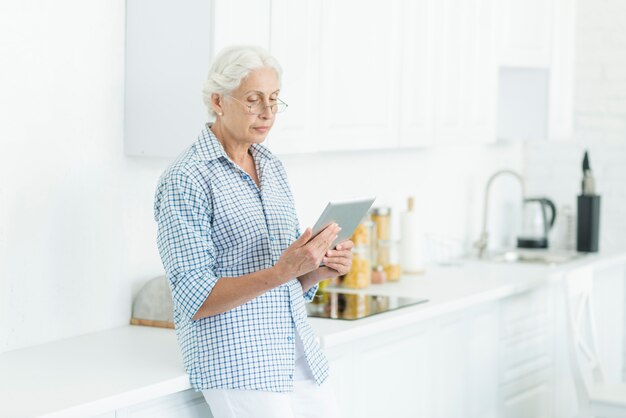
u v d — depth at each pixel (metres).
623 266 6.00
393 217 5.25
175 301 2.97
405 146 4.59
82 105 3.54
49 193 3.44
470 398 4.64
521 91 5.74
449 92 4.89
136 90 3.66
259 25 3.68
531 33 5.50
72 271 3.55
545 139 5.86
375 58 4.34
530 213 6.01
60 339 3.52
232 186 3.05
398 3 4.46
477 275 5.06
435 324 4.34
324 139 4.07
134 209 3.79
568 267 5.34
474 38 5.05
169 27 3.58
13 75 3.29
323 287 4.41
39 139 3.39
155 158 3.86
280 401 3.04
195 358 3.02
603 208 6.14
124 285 3.76
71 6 3.47
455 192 5.75
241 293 2.91
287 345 3.08
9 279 3.33
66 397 2.77
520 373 5.05
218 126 3.12
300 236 3.19
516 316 4.98
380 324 3.83
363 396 3.89
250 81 3.00
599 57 6.11
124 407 2.88
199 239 2.95
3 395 2.79
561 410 5.44
